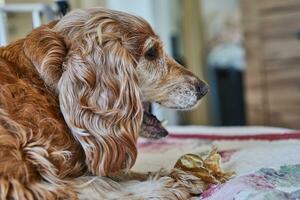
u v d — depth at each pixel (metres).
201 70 3.82
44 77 0.87
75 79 0.85
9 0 2.43
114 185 0.88
